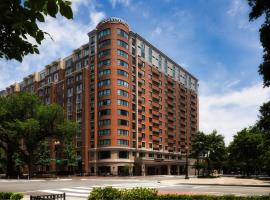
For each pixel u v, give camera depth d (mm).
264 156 52656
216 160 66625
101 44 87062
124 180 50750
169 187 33344
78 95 91562
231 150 66750
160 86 105062
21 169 88125
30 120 57281
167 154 105500
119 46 85625
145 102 94812
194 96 132250
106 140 82000
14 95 61750
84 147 85625
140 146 89625
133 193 14523
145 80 95688
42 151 77938
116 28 85875
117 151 81562
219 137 65812
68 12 3934
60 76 101125
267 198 14609
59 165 92312
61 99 99000
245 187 33250
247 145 61781
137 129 88875
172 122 111250
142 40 95938
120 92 84062
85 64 92312
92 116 86750
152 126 97562
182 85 121688
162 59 107938
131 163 85125
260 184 36438
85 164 84562
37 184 38469
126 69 86875
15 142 62562
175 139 112062
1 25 4434
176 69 118062
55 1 3809
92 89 88188
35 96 63594
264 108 41781
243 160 64500
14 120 59781
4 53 4973
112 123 81875
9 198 16109
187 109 124562
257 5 15016
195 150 66812
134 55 91812
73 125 64062
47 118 61969
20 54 5031
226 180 49125
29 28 4344
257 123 43844
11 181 46875
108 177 67125
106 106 83250
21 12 4121
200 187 33312
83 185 36188
